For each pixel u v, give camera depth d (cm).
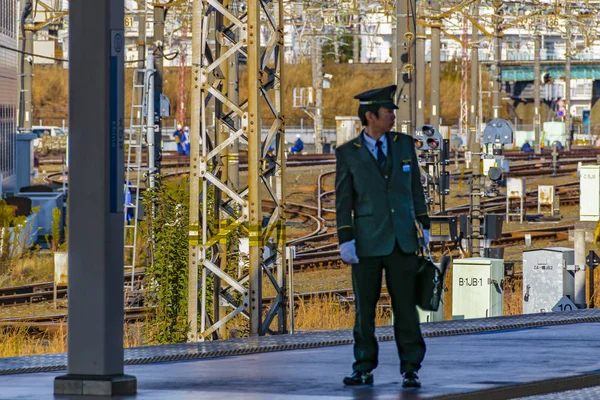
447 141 6391
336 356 2686
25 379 2378
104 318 1981
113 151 1977
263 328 3641
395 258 2023
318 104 19062
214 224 3850
